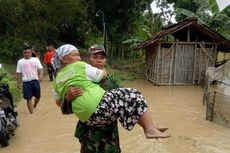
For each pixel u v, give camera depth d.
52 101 10.98
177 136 7.55
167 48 15.87
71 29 27.23
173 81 16.03
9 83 11.41
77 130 3.31
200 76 16.30
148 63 17.39
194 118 9.33
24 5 21.17
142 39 23.11
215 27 20.64
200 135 7.71
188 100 12.15
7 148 6.75
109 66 21.83
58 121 8.66
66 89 3.05
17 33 21.53
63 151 6.65
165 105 11.18
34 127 8.13
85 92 2.98
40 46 22.88
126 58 26.19
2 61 19.89
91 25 28.34
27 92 8.82
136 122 2.88
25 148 6.77
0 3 20.30
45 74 17.78
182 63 16.08
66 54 3.13
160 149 6.73
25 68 8.68
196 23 15.63
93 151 3.21
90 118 2.99
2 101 6.92
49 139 7.30
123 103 2.91
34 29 22.17
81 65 3.06
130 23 28.05
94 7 27.11
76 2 23.39
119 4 26.73
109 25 27.84
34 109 9.64
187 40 16.16
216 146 6.99
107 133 3.21
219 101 10.74
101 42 26.67
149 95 13.20
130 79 17.28
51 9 22.48
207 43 16.14
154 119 9.21
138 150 6.68
